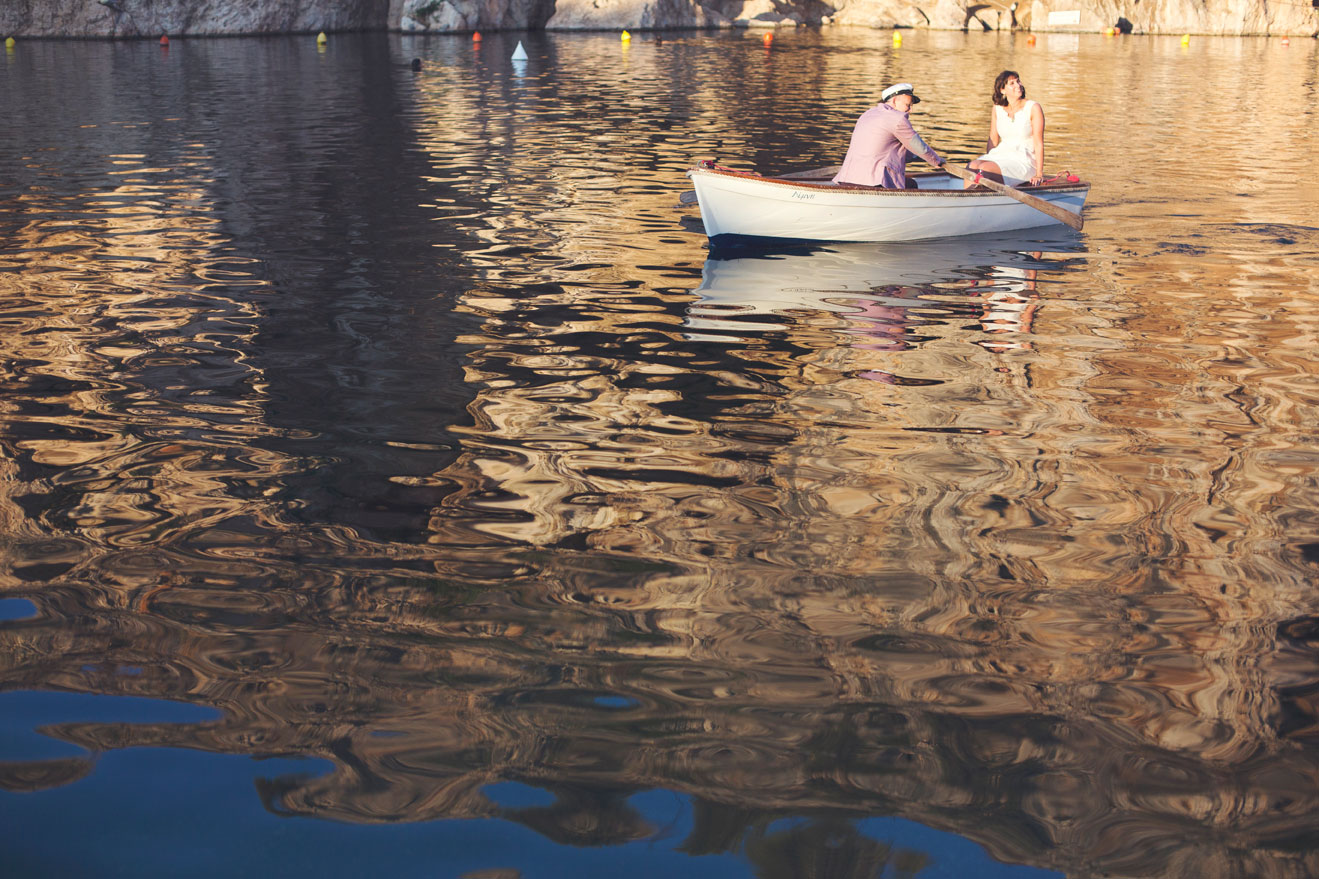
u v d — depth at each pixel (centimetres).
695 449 395
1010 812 211
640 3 3522
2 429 410
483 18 3331
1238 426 421
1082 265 694
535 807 211
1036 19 3869
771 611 285
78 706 241
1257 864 198
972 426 420
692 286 639
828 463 383
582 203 888
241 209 849
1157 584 301
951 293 626
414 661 261
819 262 705
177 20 2966
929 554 318
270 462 381
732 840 202
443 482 365
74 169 1017
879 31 3772
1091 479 371
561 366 489
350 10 3288
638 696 247
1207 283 643
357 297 603
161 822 205
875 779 220
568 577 302
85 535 325
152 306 584
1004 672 259
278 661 260
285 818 207
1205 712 244
